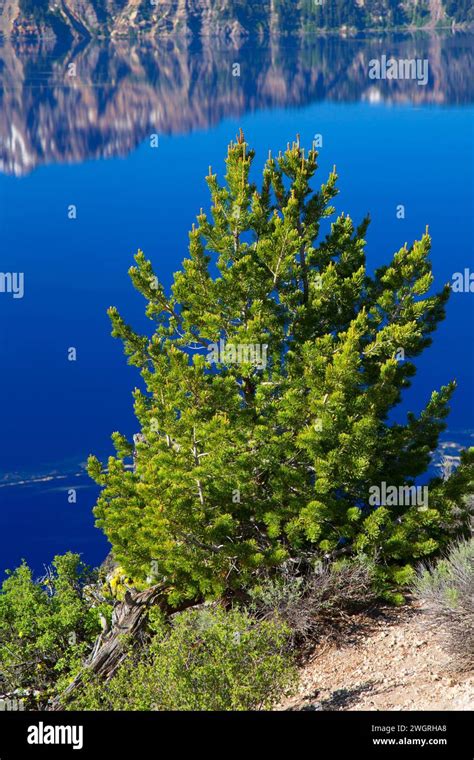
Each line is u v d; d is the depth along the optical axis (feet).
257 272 50.83
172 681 36.09
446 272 621.31
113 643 47.55
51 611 54.75
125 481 50.75
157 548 46.55
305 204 53.26
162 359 51.67
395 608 46.47
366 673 40.04
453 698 35.35
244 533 50.37
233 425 49.90
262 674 36.22
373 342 49.67
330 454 47.09
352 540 49.70
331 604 45.37
